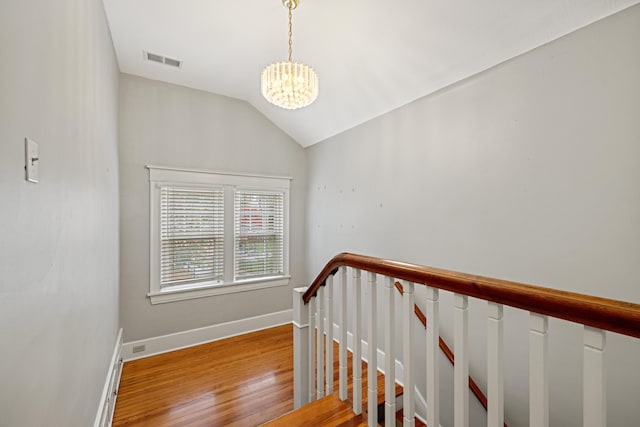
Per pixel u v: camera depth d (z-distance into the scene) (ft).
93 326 5.06
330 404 4.95
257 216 12.20
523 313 5.71
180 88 10.52
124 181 9.50
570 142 5.10
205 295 10.92
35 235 2.59
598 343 2.11
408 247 8.34
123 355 9.39
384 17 6.28
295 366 6.36
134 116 9.71
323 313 5.62
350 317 10.26
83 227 4.38
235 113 11.63
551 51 5.33
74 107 3.91
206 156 11.00
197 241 10.85
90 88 4.98
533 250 5.61
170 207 10.35
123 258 9.46
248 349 10.35
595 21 4.79
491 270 6.31
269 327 12.28
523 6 5.08
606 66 4.68
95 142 5.35
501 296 2.64
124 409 7.19
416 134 8.09
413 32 6.37
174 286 10.42
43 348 2.77
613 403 4.67
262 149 12.25
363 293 9.65
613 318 1.97
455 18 5.72
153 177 9.95
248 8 6.69
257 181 12.08
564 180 5.18
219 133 11.28
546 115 5.41
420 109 7.97
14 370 2.18
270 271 12.50
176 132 10.43
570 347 5.13
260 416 7.02
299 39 7.67
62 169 3.38
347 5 6.27
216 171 11.09
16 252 2.22
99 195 5.72
